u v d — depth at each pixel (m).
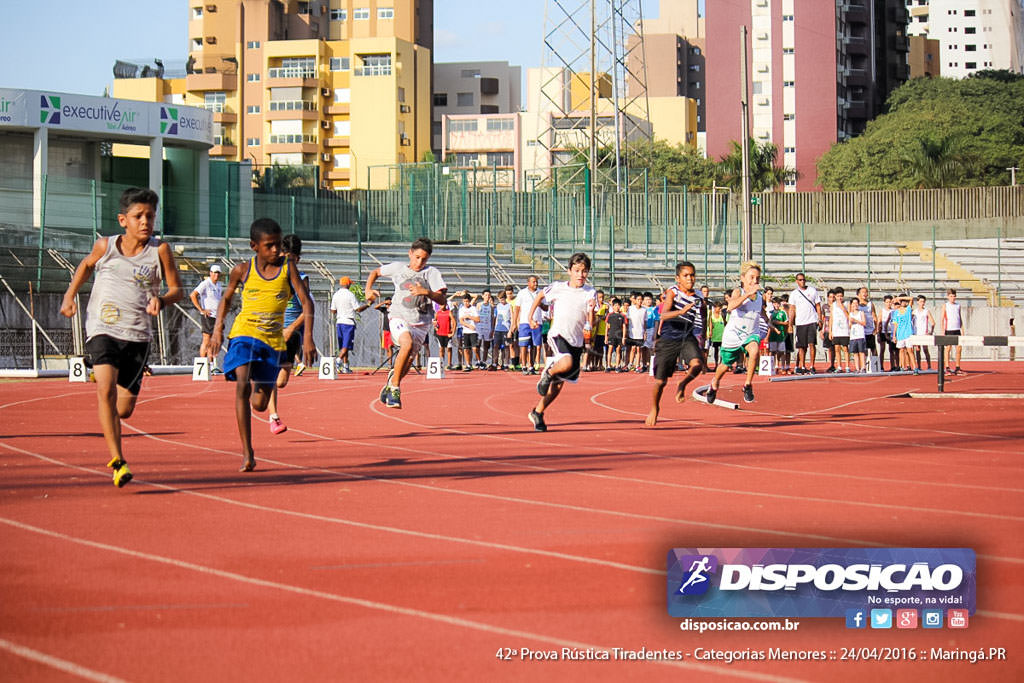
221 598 5.27
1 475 9.13
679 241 47.47
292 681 4.14
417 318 12.73
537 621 4.89
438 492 8.36
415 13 93.88
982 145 83.06
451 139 96.88
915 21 161.12
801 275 27.62
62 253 29.78
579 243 45.53
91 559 6.05
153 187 42.34
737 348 16.02
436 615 4.98
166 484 8.67
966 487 8.74
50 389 19.06
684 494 8.33
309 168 46.69
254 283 9.23
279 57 86.12
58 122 40.12
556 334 12.61
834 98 99.00
